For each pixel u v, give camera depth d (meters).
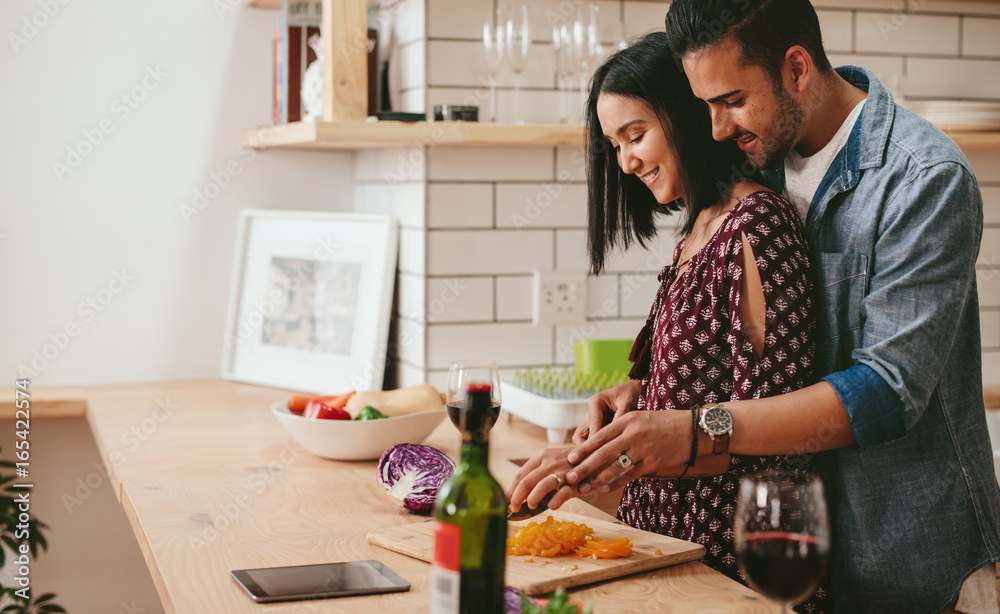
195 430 1.92
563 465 1.12
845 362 1.20
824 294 1.21
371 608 0.95
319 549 1.16
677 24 1.16
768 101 1.16
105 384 2.43
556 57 2.15
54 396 2.24
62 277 2.37
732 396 1.16
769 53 1.14
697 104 1.27
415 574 1.06
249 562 1.10
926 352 1.10
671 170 1.28
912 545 1.18
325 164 2.57
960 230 1.10
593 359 2.14
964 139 2.11
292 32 2.25
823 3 2.24
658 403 1.23
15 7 2.28
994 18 2.37
